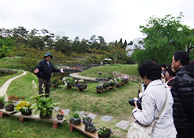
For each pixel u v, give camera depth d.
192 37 10.91
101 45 44.56
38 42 40.34
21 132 3.04
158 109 1.50
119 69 17.69
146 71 1.62
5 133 2.92
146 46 12.45
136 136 1.57
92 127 3.14
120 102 5.84
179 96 1.78
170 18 11.98
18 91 7.34
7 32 59.16
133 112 1.67
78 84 6.67
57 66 25.23
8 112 3.69
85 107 5.28
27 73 17.14
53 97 6.12
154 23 12.66
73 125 3.37
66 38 47.00
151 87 1.55
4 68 23.44
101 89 6.57
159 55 12.09
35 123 3.54
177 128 1.84
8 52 29.48
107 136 2.88
